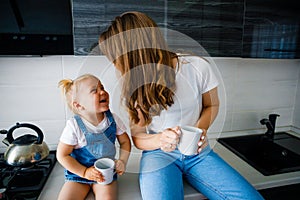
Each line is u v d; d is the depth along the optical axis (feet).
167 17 3.19
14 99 3.88
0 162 3.56
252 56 3.78
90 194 2.97
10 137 3.35
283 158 4.21
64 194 2.76
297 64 5.22
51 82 3.96
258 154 4.35
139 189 3.12
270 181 3.34
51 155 3.89
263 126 5.35
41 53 2.99
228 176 2.97
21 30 2.82
